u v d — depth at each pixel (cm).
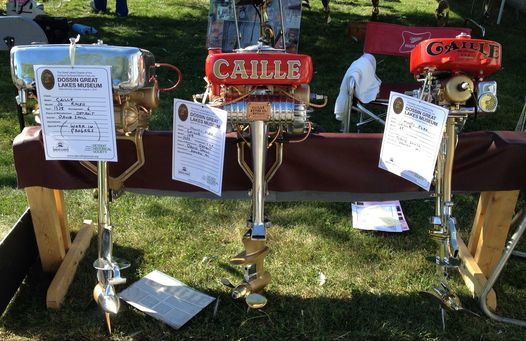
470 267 243
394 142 182
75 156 171
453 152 184
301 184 200
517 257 265
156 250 269
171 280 245
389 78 558
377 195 212
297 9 559
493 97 173
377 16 803
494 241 237
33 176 198
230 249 272
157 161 200
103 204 187
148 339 211
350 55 646
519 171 199
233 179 203
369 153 195
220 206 312
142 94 173
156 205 311
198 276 249
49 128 167
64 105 164
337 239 283
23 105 168
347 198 213
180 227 290
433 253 272
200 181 181
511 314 229
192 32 732
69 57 159
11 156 370
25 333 212
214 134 171
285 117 169
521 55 670
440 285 204
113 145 169
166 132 199
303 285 245
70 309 225
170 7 887
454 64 165
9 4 695
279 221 301
